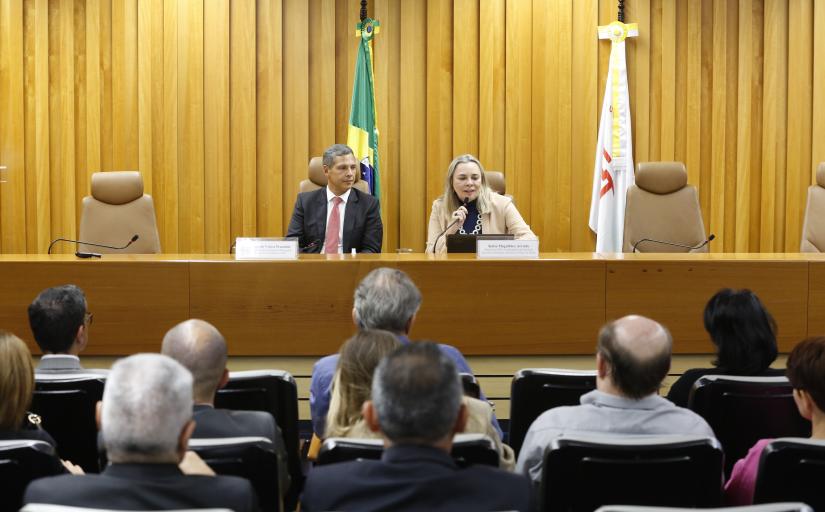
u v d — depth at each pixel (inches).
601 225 274.4
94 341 147.5
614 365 81.6
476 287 148.9
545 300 149.3
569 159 277.6
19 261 146.7
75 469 90.0
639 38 276.7
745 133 278.5
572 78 278.1
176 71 272.8
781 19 276.4
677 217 219.9
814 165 277.4
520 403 103.0
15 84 271.4
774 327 101.7
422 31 278.1
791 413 93.8
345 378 84.0
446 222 200.7
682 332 149.9
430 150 277.4
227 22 272.4
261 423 81.7
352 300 148.5
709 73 278.7
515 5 276.2
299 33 274.2
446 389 60.6
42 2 270.7
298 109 274.7
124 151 273.4
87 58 272.2
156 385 59.7
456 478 59.3
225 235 275.4
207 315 147.9
